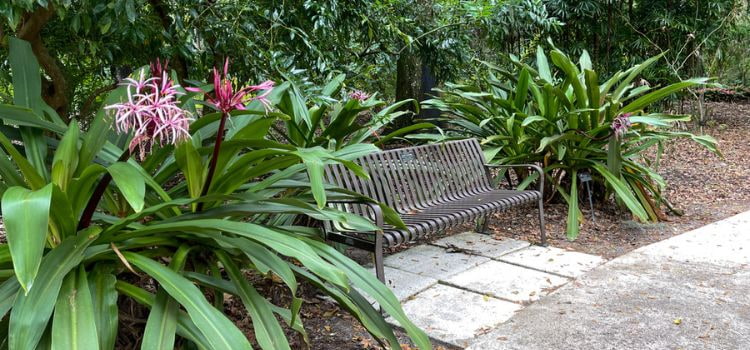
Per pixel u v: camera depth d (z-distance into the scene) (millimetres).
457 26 5258
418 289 3041
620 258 3527
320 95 3195
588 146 4652
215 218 1909
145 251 1976
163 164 2271
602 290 3010
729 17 8719
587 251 3775
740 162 6980
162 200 2164
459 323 2641
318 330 2564
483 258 3555
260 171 2061
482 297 2941
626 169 4695
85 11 2553
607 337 2480
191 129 1934
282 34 3461
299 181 2299
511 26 6383
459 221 3115
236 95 1762
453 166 3818
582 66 5082
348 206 2975
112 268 1838
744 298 2896
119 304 2148
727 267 3350
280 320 2596
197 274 1878
